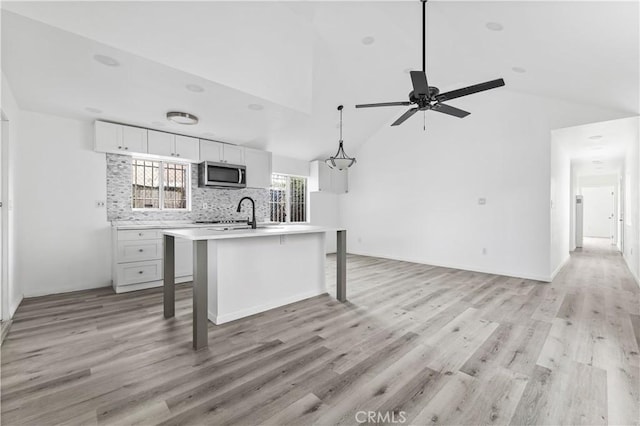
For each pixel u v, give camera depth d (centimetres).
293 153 638
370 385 173
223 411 150
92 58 234
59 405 154
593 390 167
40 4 189
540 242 433
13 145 302
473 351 214
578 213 809
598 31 208
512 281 426
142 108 343
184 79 270
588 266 532
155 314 291
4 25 192
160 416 147
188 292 367
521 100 450
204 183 467
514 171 457
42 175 356
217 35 266
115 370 188
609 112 372
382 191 647
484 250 491
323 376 182
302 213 703
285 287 323
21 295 337
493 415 147
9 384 172
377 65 416
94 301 332
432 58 407
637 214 409
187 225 430
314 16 320
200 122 395
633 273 456
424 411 151
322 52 374
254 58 299
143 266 386
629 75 264
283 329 254
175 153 440
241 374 184
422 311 299
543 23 219
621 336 238
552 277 440
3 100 259
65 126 371
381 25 333
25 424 140
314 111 505
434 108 285
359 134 639
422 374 184
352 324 265
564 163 546
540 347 220
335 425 141
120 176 414
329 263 592
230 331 250
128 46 224
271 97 322
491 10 227
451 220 532
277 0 296
